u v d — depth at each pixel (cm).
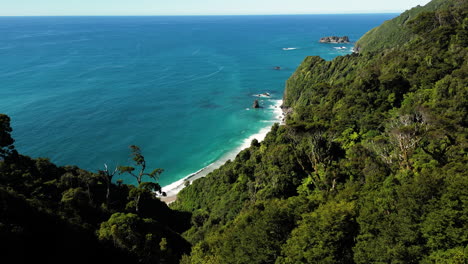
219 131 10306
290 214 3102
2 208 2758
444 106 4975
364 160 4400
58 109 11081
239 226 3294
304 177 4866
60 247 2925
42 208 3272
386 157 4238
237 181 5981
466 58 6047
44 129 9450
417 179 2670
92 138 9250
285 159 5184
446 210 2256
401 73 6712
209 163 8519
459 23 7512
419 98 5681
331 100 7519
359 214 2706
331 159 4978
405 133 4184
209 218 5091
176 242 4091
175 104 12494
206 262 3080
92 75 16038
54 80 14700
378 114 5862
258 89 14788
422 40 7888
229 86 15138
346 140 5431
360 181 4050
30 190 3966
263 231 2886
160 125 10506
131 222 3738
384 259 2256
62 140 8950
